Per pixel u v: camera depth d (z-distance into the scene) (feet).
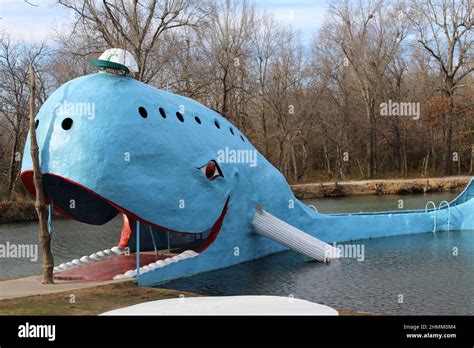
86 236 108.06
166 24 147.74
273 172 78.13
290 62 205.57
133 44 145.89
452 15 217.56
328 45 217.56
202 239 75.05
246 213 71.10
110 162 54.34
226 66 161.58
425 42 221.46
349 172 242.17
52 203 61.77
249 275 65.05
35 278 56.03
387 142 234.79
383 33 214.07
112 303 43.04
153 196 57.26
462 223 101.14
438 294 56.34
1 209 130.82
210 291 57.57
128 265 61.57
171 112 61.62
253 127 213.05
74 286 50.93
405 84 239.30
